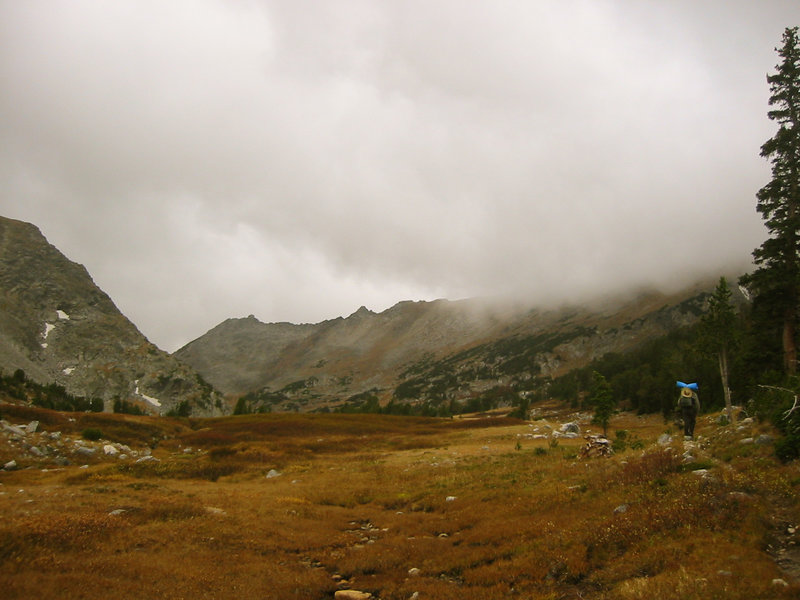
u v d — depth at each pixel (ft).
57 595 36.88
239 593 42.11
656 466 59.11
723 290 135.54
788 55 116.67
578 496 61.31
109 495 81.05
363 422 296.71
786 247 112.16
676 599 30.14
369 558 53.47
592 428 287.69
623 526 44.73
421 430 266.16
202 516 69.21
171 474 131.23
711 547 36.68
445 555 51.72
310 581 46.78
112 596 38.34
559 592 37.58
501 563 45.65
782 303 111.24
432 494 89.86
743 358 120.47
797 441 46.88
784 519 38.55
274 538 61.87
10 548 46.73
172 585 42.65
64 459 145.89
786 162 115.96
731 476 46.80
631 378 456.04
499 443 189.06
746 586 30.12
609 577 37.58
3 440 142.20
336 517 77.30
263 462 161.68
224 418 336.90
